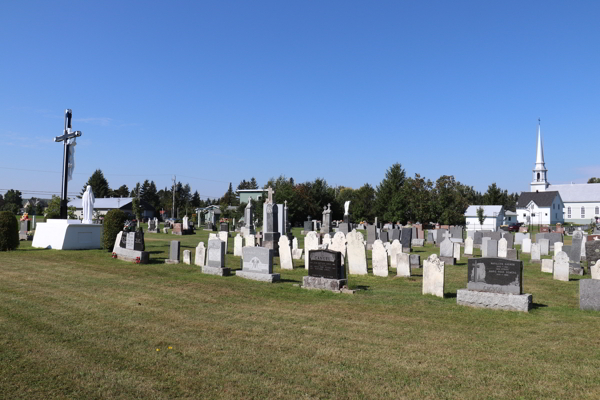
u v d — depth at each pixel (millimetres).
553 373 7102
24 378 6770
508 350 8281
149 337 8969
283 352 8148
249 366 7430
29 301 12078
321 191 81188
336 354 8055
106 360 7605
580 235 21172
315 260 14625
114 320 10250
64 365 7348
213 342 8703
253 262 16203
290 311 11391
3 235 23594
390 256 22656
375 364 7555
